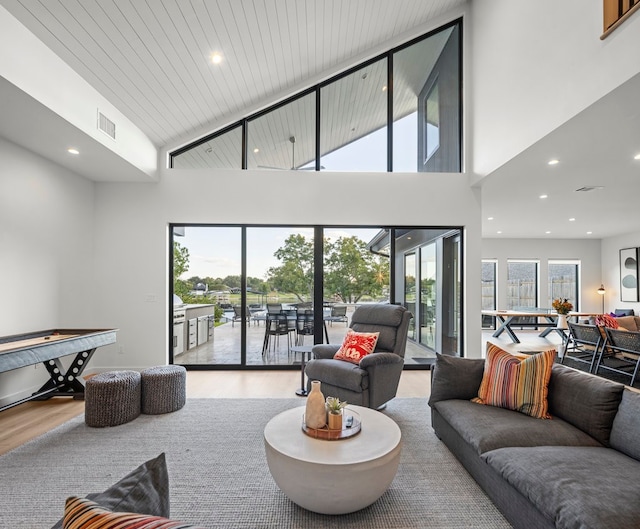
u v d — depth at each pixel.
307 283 5.26
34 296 4.02
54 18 2.92
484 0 4.63
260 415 3.45
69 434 3.02
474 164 4.96
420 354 5.51
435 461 2.58
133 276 5.02
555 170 4.36
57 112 3.12
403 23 4.89
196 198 5.09
